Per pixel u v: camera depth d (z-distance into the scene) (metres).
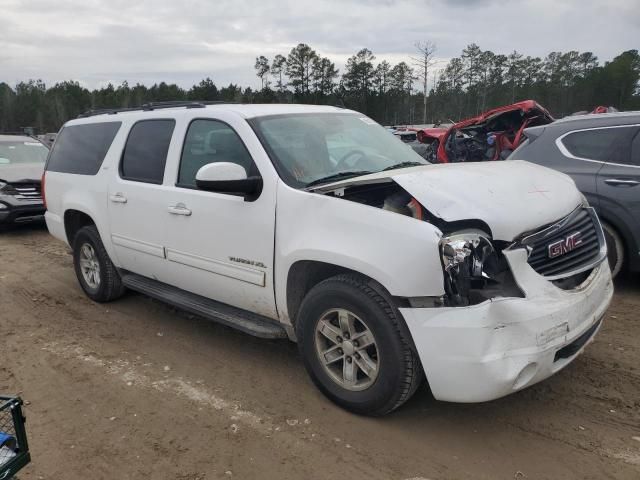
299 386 3.89
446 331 2.90
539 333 2.90
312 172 3.83
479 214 3.00
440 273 2.90
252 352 4.48
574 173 5.63
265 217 3.70
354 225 3.22
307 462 3.05
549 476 2.88
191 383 3.99
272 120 4.12
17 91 107.00
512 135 12.27
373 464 3.02
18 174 10.09
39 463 3.13
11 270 7.35
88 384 4.04
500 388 2.85
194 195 4.20
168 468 3.05
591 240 3.54
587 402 3.55
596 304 3.33
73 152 5.91
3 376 4.21
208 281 4.24
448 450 3.11
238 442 3.26
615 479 2.83
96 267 5.74
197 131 4.39
